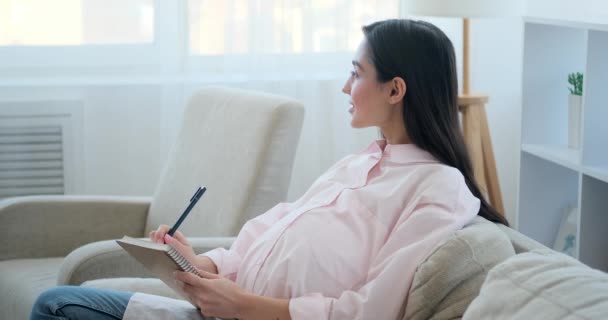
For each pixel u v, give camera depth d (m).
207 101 2.52
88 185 3.28
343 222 1.65
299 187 3.35
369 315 1.50
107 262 2.04
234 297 1.56
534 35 2.64
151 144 3.29
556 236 2.73
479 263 1.44
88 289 1.72
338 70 3.28
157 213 2.51
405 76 1.69
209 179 2.35
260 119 2.25
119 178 3.30
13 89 3.13
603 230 2.36
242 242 1.86
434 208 1.56
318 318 1.52
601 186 2.34
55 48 3.20
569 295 1.14
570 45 2.65
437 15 2.80
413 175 1.65
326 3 3.23
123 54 3.25
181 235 1.86
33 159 3.19
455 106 1.73
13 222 2.48
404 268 1.51
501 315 1.19
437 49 1.69
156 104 3.27
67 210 2.52
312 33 3.22
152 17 3.25
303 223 1.66
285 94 3.24
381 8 3.25
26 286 2.22
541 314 1.13
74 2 3.20
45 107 3.15
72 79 3.21
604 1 2.63
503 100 3.42
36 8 3.17
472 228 1.50
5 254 2.48
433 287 1.43
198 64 3.19
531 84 2.67
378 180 1.71
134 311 1.67
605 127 2.31
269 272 1.65
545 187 2.71
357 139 3.36
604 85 2.29
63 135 3.19
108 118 3.25
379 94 1.72
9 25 3.15
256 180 2.20
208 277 1.60
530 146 2.63
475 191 1.74
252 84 3.21
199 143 2.46
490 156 3.00
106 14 3.23
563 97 2.68
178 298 1.89
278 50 3.21
